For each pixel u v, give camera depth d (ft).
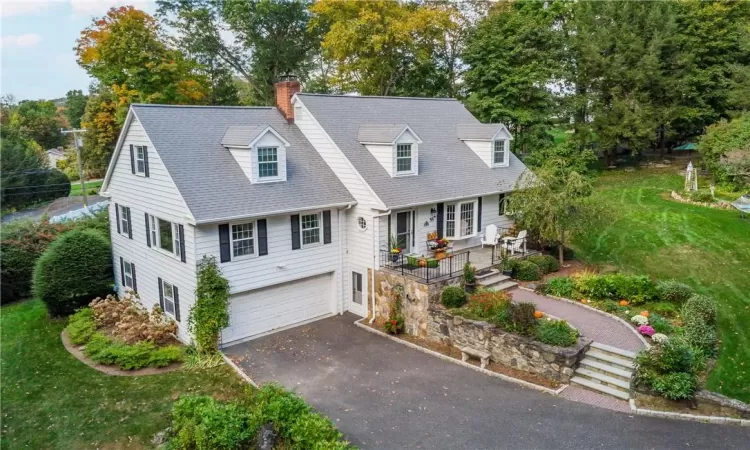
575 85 124.57
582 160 104.06
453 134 80.23
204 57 143.74
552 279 61.31
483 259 66.39
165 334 56.70
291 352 53.47
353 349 53.93
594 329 49.75
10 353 56.85
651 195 102.47
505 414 39.68
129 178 64.18
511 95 104.42
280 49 144.56
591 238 80.84
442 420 39.24
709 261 68.18
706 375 43.52
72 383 48.88
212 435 34.81
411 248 64.28
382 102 77.10
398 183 63.00
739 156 90.33
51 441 39.70
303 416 36.11
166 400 44.93
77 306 69.77
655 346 43.14
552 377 44.52
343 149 63.62
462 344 51.29
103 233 80.33
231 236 53.26
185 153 56.24
